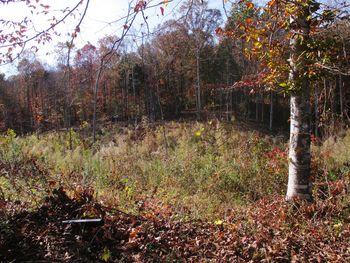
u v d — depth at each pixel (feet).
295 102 21.77
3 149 33.32
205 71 121.08
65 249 15.53
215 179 30.04
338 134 40.81
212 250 16.56
